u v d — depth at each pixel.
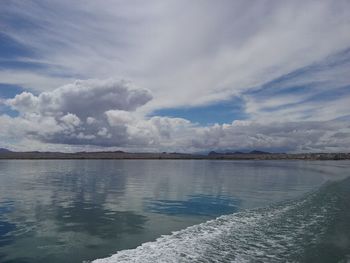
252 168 98.12
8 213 23.20
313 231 16.81
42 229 18.42
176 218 21.72
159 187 41.28
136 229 18.48
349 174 65.50
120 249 14.43
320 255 13.00
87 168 90.50
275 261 12.38
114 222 20.41
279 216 21.08
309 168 97.62
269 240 15.26
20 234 17.27
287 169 90.75
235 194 34.62
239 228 17.86
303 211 22.61
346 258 12.62
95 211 24.17
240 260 12.50
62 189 38.16
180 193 35.31
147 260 12.62
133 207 26.03
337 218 19.81
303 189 39.59
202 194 34.44
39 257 13.59
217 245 14.52
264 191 37.47
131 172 73.06
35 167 94.75
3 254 13.99
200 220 20.98
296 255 13.05
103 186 42.00
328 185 40.12
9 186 41.25
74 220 20.97
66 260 13.21
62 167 95.94
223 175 65.19
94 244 15.35
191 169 90.06
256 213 22.67
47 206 26.23
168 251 13.73
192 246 14.43
